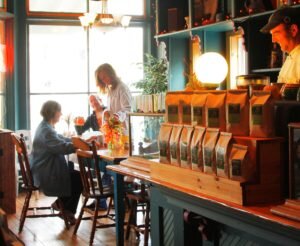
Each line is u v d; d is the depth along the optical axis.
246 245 2.35
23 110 7.68
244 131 2.27
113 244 4.68
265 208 2.12
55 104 5.55
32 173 5.39
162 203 3.00
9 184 6.06
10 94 7.55
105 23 6.89
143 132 3.82
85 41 8.01
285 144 2.23
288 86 2.37
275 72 4.80
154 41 8.21
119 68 8.16
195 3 5.80
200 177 2.45
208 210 2.41
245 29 4.86
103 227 4.77
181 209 2.73
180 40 6.48
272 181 2.21
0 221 2.11
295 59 3.05
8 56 7.54
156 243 3.10
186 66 6.46
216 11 5.52
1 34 7.47
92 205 6.02
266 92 2.21
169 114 2.81
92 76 8.07
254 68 4.86
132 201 4.82
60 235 5.05
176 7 6.31
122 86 5.63
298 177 2.02
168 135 2.76
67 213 5.47
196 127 2.52
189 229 2.72
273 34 2.97
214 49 5.89
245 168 2.17
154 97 3.79
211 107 2.41
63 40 7.91
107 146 5.29
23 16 7.63
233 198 2.22
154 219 3.11
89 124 6.37
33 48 7.79
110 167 3.80
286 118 2.22
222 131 2.36
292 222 1.90
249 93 2.28
